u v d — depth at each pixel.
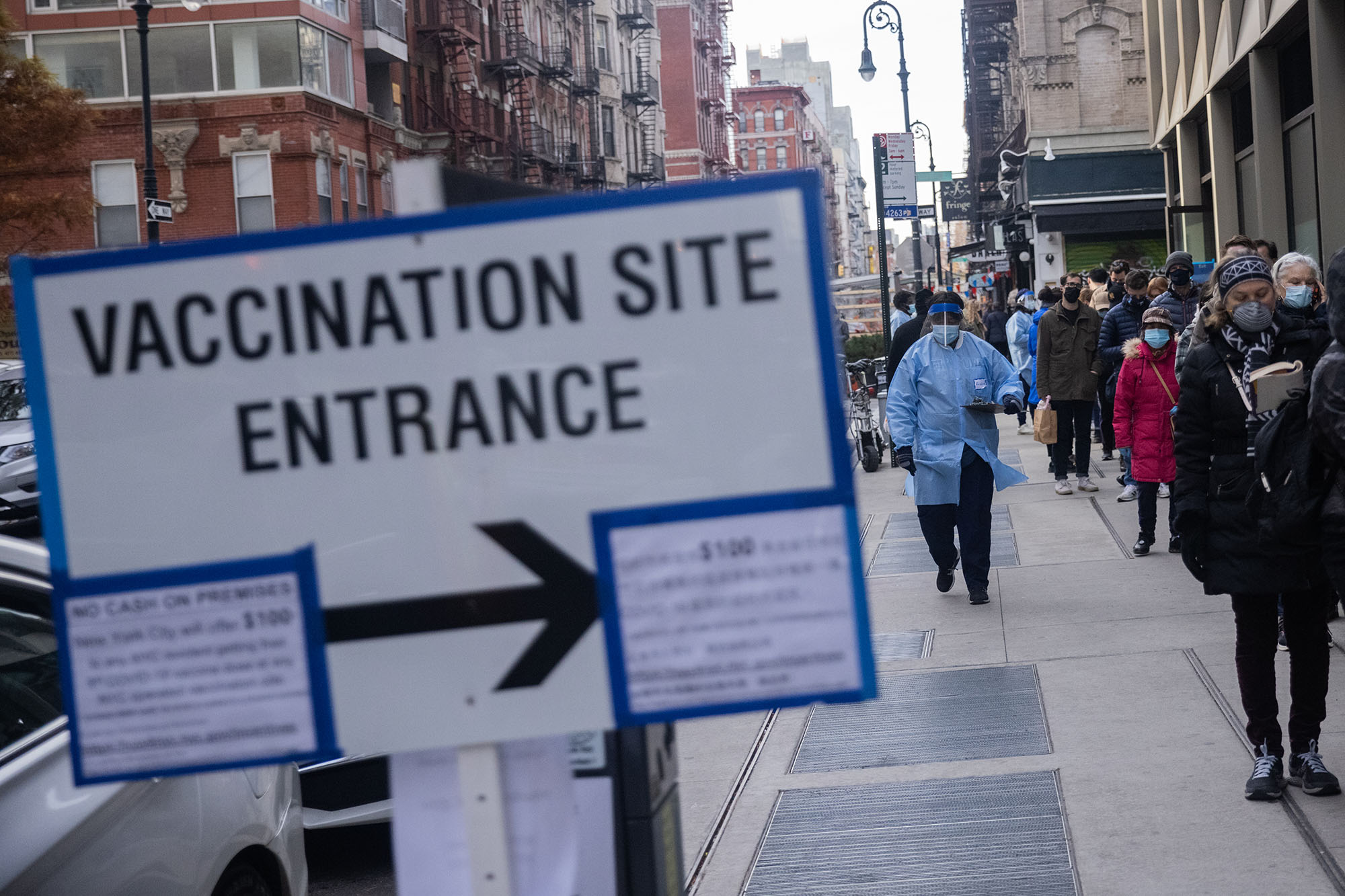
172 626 2.02
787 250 1.93
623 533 1.96
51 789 3.05
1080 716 6.59
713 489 1.94
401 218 1.98
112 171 36.22
